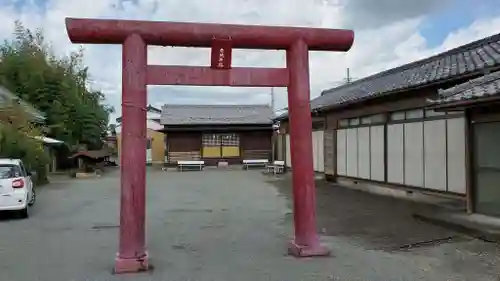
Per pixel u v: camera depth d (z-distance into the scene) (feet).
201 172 83.56
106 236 25.43
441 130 34.65
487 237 23.21
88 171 81.20
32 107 75.87
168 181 64.28
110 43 18.71
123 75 18.39
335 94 68.03
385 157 43.14
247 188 53.31
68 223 29.81
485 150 28.19
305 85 20.33
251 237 24.84
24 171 35.24
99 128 105.70
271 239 24.26
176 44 19.10
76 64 111.86
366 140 47.11
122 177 18.24
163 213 34.01
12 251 21.70
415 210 32.71
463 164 32.12
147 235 25.55
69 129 90.33
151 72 18.93
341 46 20.74
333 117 55.36
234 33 19.31
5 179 31.09
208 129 98.48
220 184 58.85
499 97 22.61
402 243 22.63
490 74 28.63
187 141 99.30
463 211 31.01
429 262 18.94
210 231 26.71
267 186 55.57
